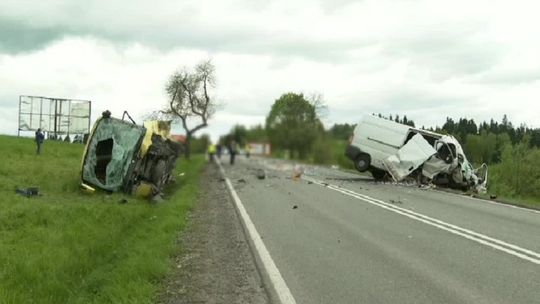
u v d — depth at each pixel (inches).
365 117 1087.0
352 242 403.5
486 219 539.5
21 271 304.8
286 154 2694.4
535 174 1283.2
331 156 2294.5
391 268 322.0
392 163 1035.9
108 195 652.1
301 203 655.1
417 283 288.7
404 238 420.5
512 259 346.6
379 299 260.5
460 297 263.3
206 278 303.3
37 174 754.8
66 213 482.0
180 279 301.4
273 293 271.3
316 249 377.7
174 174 999.0
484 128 1277.1
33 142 1456.7
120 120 682.2
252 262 342.0
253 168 1515.7
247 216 540.1
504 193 1263.5
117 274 304.3
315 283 289.6
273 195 751.1
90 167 664.4
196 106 1295.5
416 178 1031.0
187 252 371.9
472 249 378.0
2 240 379.6
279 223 495.5
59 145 1475.1
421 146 1013.8
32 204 515.5
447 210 608.4
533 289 277.0
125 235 451.5
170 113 1262.3
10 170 764.0
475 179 1011.3
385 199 713.0
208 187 884.0
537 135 1337.4
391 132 1055.6
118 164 666.2
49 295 277.1
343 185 941.8
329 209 597.6
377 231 452.8
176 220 486.3
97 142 673.0
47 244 374.0
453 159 991.0
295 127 2493.8
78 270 330.6
